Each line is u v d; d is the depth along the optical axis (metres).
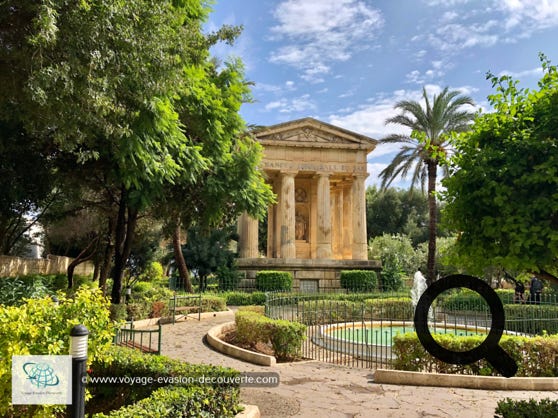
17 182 14.77
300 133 36.31
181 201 16.42
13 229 21.81
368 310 20.14
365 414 6.68
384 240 42.53
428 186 27.72
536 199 4.07
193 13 12.95
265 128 34.94
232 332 14.74
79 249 31.23
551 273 4.66
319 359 11.62
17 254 27.72
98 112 8.09
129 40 7.82
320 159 36.53
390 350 11.90
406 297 24.03
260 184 17.58
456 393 7.97
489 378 8.34
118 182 12.41
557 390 8.24
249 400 7.28
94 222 23.81
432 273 27.48
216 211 16.23
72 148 8.52
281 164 35.88
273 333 11.38
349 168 36.72
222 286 31.55
